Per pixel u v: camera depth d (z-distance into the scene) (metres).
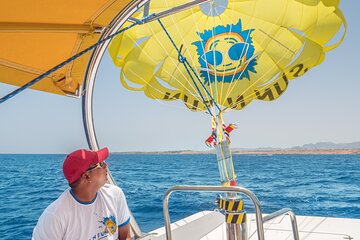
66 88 2.14
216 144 2.38
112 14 1.64
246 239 2.03
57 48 1.89
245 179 31.59
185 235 2.90
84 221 1.81
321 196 21.11
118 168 43.91
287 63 4.60
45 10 1.53
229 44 4.96
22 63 1.94
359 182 28.11
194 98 4.86
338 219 3.29
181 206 14.42
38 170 37.69
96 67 2.11
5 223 11.58
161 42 4.79
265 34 4.74
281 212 1.85
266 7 4.65
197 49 4.96
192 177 33.81
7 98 1.28
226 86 4.95
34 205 15.35
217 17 4.96
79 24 1.68
